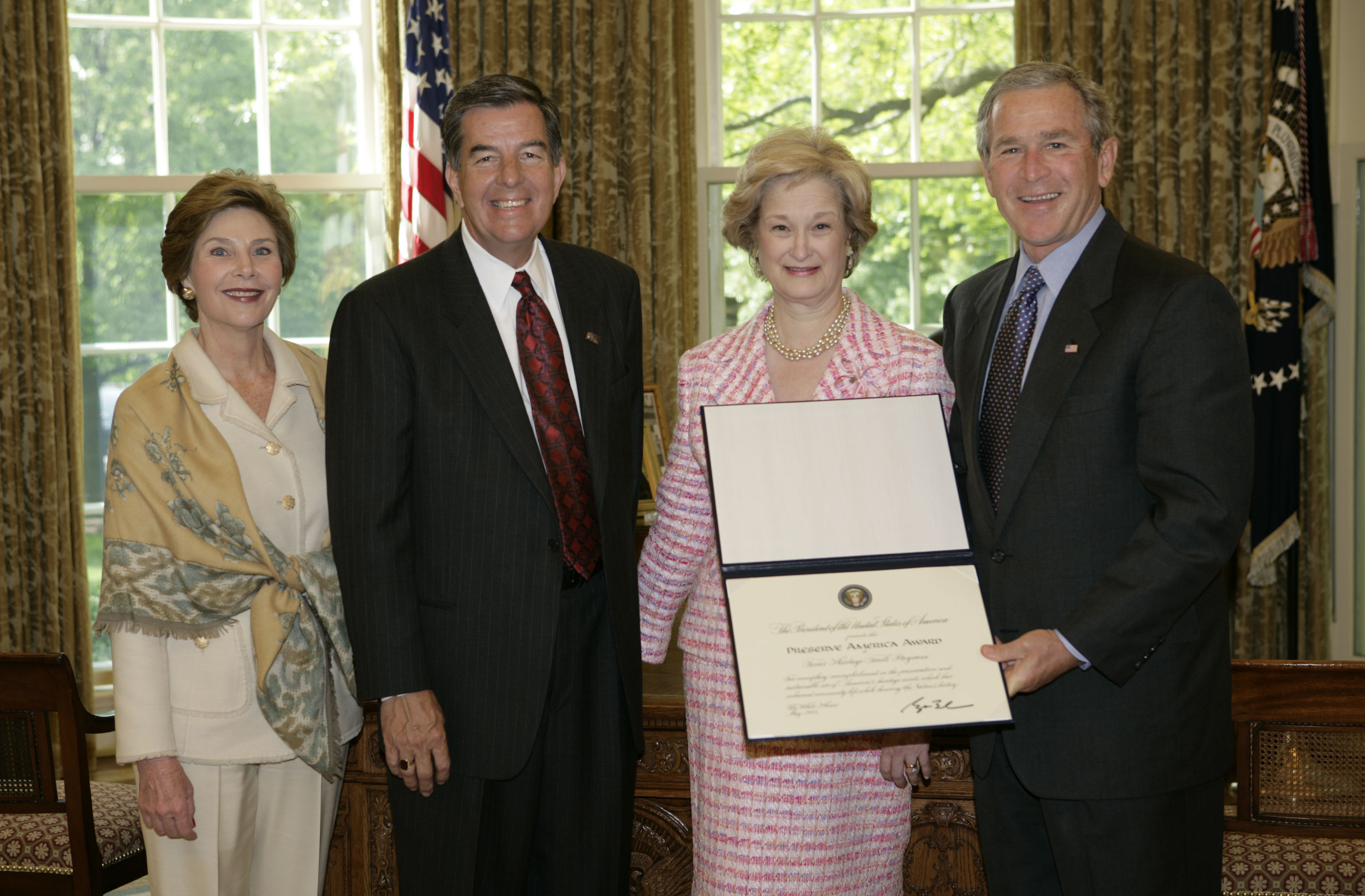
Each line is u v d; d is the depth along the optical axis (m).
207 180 1.72
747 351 1.68
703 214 4.50
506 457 1.60
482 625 1.59
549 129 1.69
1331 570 4.26
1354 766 1.71
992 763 1.60
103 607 1.61
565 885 1.67
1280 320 3.64
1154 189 4.17
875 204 4.44
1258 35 4.04
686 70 4.28
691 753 1.69
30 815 2.14
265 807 1.69
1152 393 1.41
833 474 1.49
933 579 1.43
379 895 2.11
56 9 4.03
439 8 3.98
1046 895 1.59
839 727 1.33
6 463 4.07
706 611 1.66
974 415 1.60
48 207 4.08
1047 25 4.17
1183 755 1.44
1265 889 1.88
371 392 1.59
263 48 4.42
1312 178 3.74
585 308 1.74
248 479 1.66
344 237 4.52
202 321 1.75
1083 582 1.45
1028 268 1.62
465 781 1.60
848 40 4.47
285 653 1.62
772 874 1.60
